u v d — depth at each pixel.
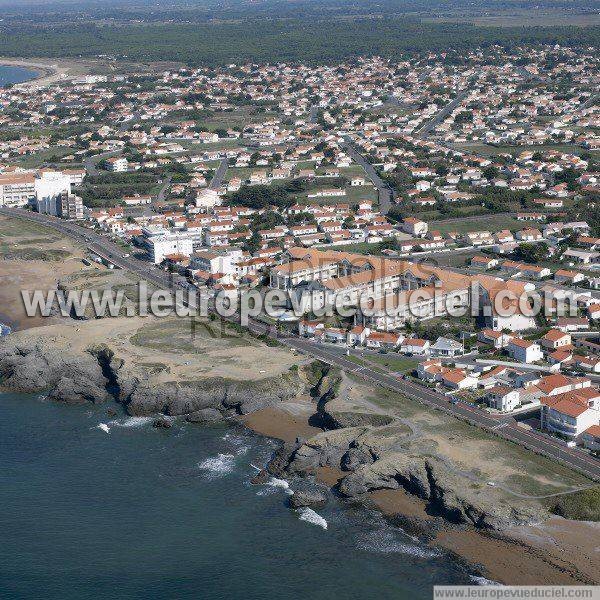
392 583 198.00
